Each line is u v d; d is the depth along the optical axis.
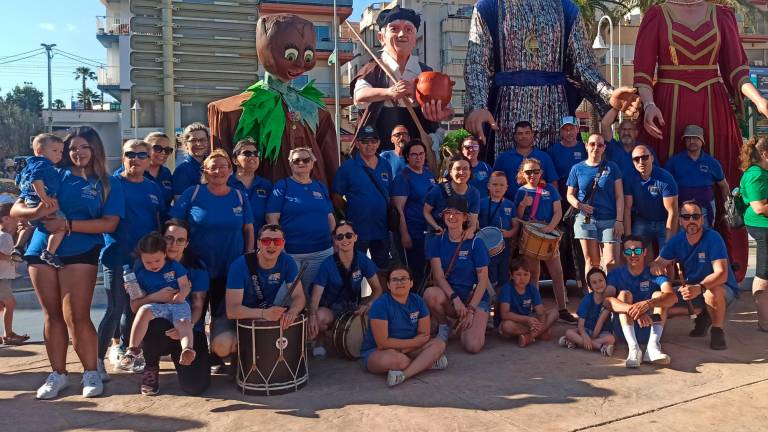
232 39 7.25
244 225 5.29
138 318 4.50
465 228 5.77
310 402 4.39
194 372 4.62
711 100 7.41
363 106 7.58
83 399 4.57
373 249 6.48
